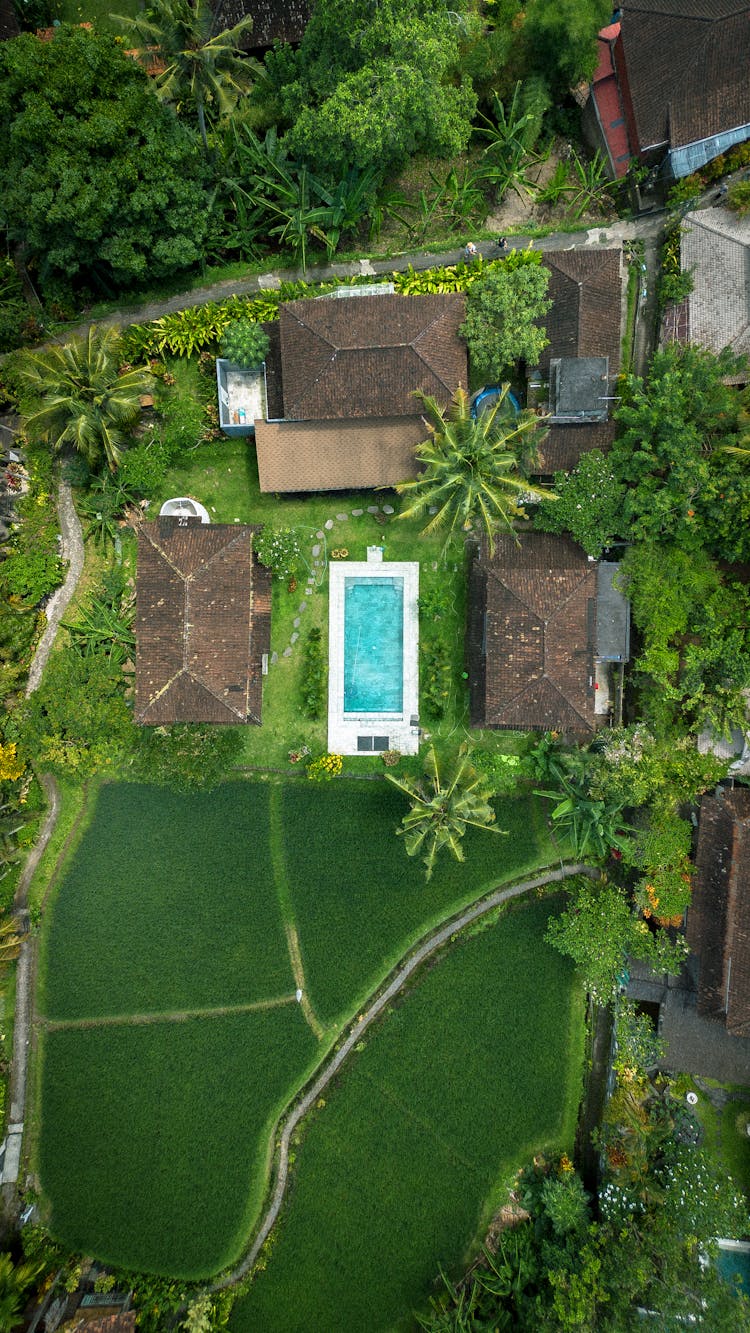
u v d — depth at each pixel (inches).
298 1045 1221.7
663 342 1178.0
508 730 1217.4
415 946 1229.1
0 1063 1213.7
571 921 1128.8
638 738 1128.2
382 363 1099.3
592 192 1211.9
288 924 1235.2
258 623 1173.7
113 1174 1206.9
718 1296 979.9
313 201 1173.7
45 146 989.8
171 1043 1226.0
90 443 1123.3
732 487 1037.2
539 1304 1037.2
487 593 1108.5
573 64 1130.0
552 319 1143.6
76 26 1181.7
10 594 1209.4
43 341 1234.6
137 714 1090.7
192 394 1229.7
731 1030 1088.2
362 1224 1195.9
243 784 1239.5
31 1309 1098.7
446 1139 1210.0
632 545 1152.8
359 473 1181.7
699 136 1111.6
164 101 1093.8
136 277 1187.3
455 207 1221.7
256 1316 1176.8
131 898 1239.5
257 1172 1205.7
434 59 1000.9
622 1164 1099.9
